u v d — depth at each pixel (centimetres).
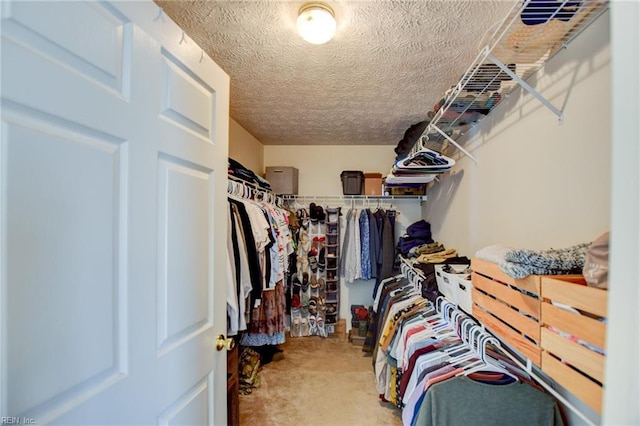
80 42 61
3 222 49
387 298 253
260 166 375
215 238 112
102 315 66
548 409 108
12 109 50
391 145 382
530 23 105
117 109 69
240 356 252
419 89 212
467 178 220
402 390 157
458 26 140
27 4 52
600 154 101
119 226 70
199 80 102
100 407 65
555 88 123
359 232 350
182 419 93
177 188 90
